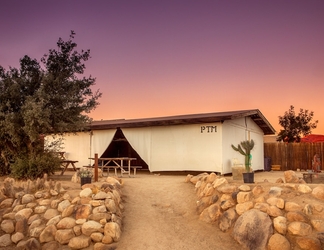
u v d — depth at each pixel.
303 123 28.05
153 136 15.97
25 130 10.83
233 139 15.76
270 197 7.52
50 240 7.45
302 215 6.68
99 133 17.38
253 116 18.31
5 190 9.17
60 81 11.87
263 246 6.52
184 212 8.85
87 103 12.56
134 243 7.22
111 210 7.90
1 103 11.44
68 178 12.25
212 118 14.15
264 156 21.45
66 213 7.86
